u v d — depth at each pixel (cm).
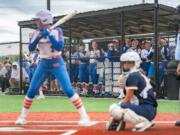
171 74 1427
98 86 1677
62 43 739
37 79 756
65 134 615
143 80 659
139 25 1806
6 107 1216
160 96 1488
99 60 1670
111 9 1616
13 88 1991
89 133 622
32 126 728
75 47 1784
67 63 1794
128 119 643
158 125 732
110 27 1864
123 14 1598
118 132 631
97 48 1823
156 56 1462
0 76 2167
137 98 657
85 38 2019
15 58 2228
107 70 1645
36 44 744
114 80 1625
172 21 1639
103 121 804
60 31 740
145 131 642
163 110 1095
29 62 1905
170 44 1625
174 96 1434
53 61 745
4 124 761
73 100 745
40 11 732
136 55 663
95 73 1678
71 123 775
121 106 652
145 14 1619
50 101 1438
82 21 1775
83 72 1714
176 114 966
